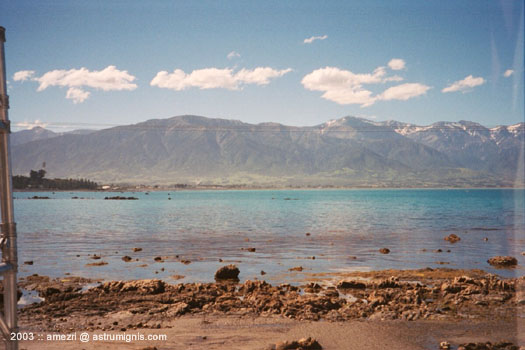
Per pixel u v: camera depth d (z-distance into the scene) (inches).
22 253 1062.4
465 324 409.7
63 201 5565.9
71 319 452.8
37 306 515.2
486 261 929.5
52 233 1594.5
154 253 1072.8
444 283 611.5
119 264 895.7
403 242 1310.3
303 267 861.8
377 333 386.9
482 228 1763.0
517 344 203.9
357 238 1429.6
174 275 771.4
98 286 614.2
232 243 1288.1
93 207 3934.5
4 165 177.2
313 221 2215.8
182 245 1242.6
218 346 357.1
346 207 3806.6
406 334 382.3
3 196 177.8
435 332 385.4
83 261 934.4
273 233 1608.0
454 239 1349.7
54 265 877.8
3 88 177.3
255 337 383.6
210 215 2743.6
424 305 502.3
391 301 532.4
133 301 530.6
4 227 177.9
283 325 424.2
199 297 551.5
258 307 500.7
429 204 4288.9
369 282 657.0
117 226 1918.1
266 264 901.8
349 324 423.8
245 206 4128.9
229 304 516.7
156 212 3112.7
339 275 762.2
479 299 517.0
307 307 489.1
